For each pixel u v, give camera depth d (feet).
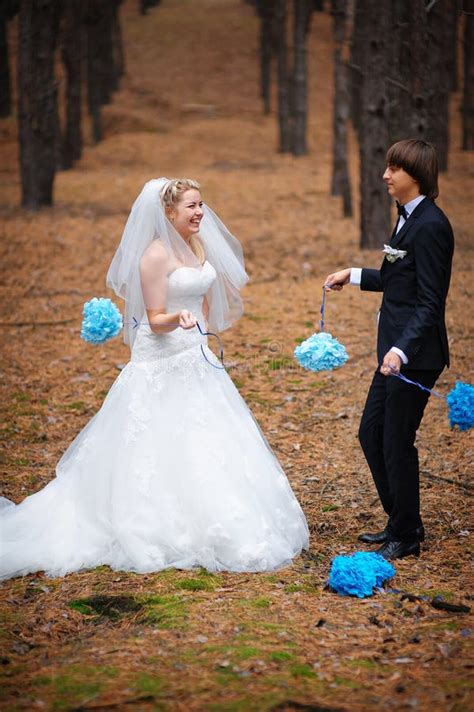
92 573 17.13
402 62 46.50
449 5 45.14
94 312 17.67
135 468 17.65
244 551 17.10
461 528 18.99
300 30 95.96
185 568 17.17
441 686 12.45
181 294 17.93
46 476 22.43
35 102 64.03
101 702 12.22
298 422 26.23
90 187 78.07
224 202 69.46
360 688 12.53
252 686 12.62
